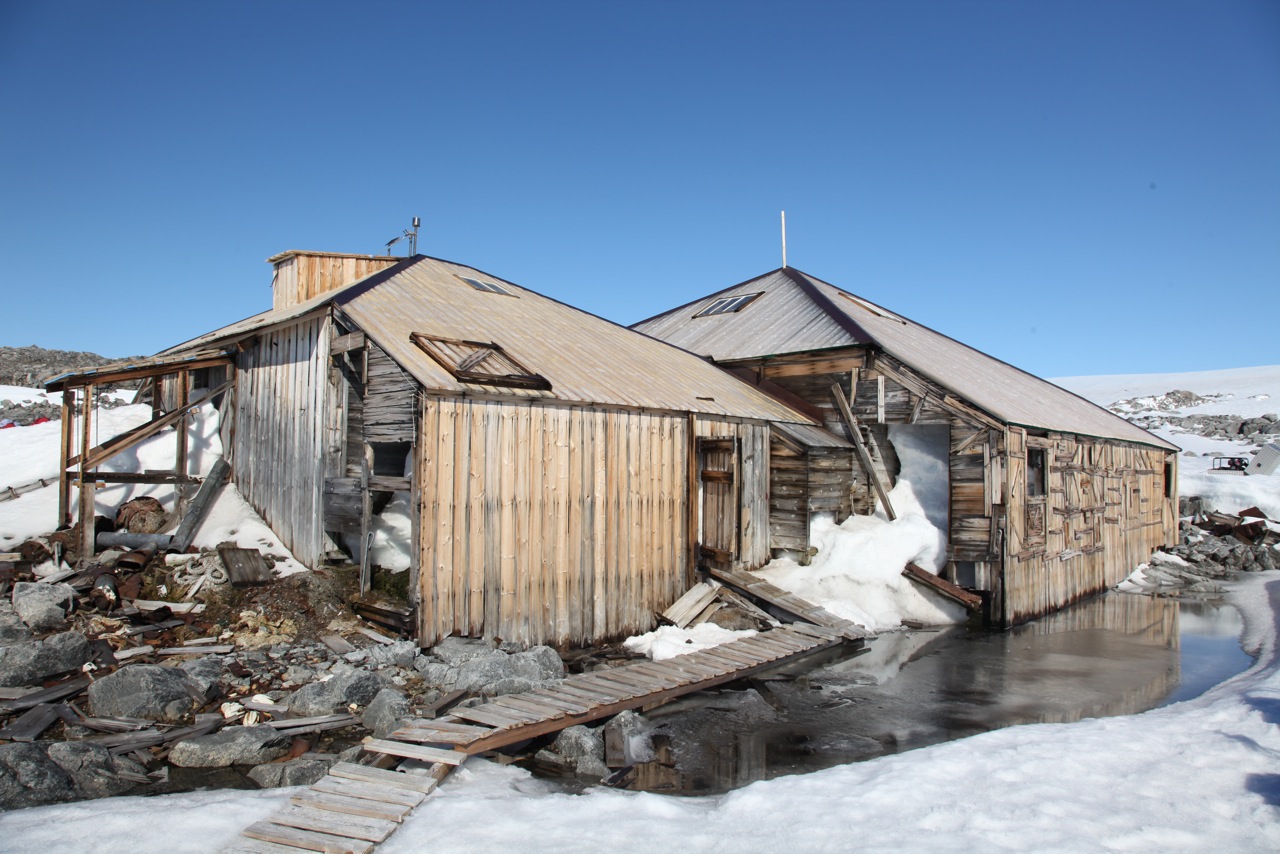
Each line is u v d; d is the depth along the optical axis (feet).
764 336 66.03
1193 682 35.42
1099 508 63.67
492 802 19.51
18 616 30.94
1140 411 182.50
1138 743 23.00
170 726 24.81
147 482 41.22
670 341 74.08
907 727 28.71
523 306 56.85
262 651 31.40
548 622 37.91
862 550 49.11
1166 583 67.46
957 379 57.36
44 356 127.03
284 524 42.06
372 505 38.19
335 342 39.81
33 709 24.84
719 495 46.85
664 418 44.86
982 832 17.37
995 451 48.91
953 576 50.39
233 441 46.44
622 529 41.91
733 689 32.99
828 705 31.19
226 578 36.58
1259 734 23.43
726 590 45.60
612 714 27.68
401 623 33.30
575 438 39.68
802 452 50.29
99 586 33.78
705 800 20.74
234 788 21.25
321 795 19.52
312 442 40.63
